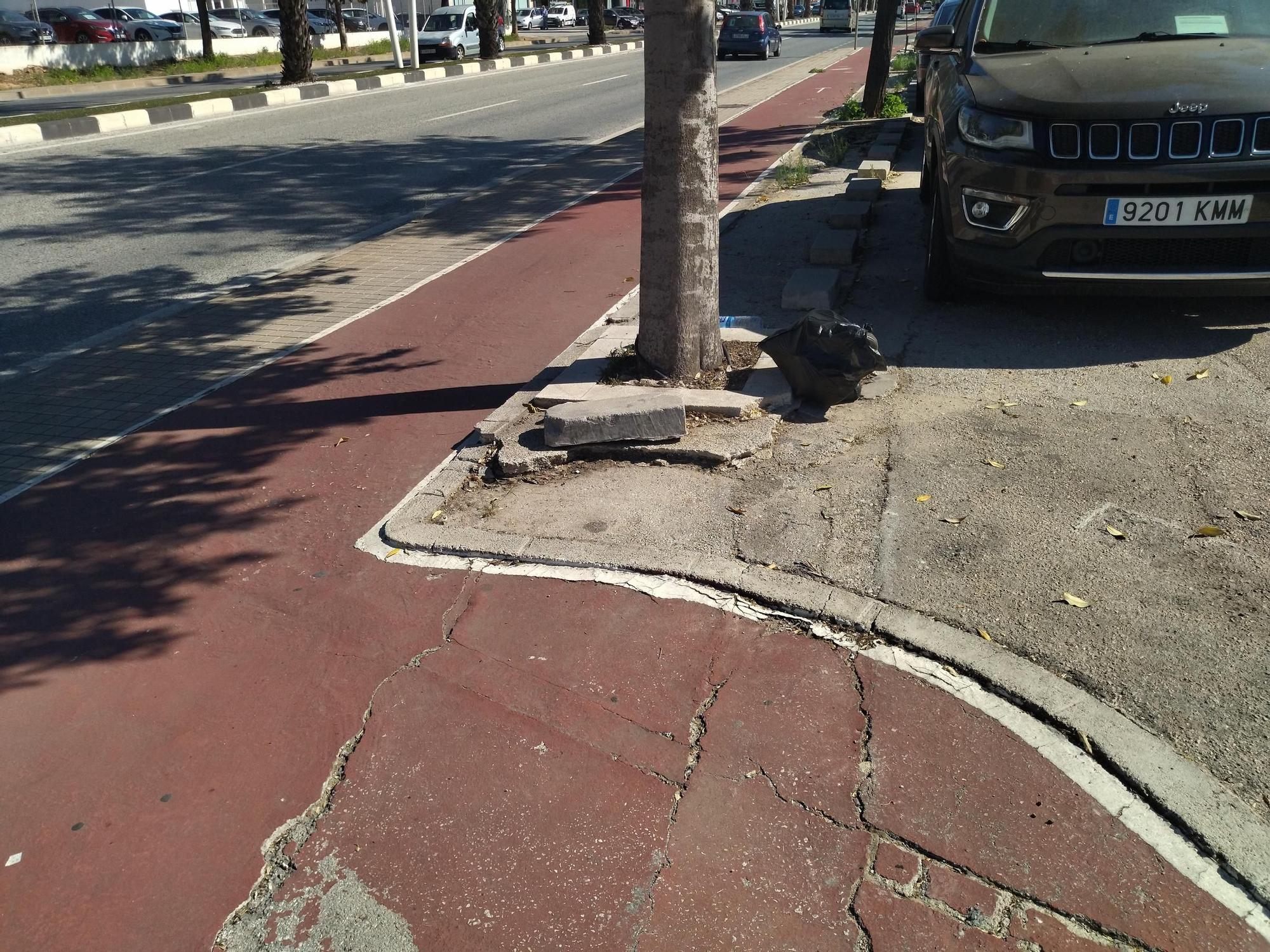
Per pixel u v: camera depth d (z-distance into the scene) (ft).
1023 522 12.76
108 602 12.59
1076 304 20.65
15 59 96.53
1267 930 7.68
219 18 154.40
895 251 25.62
